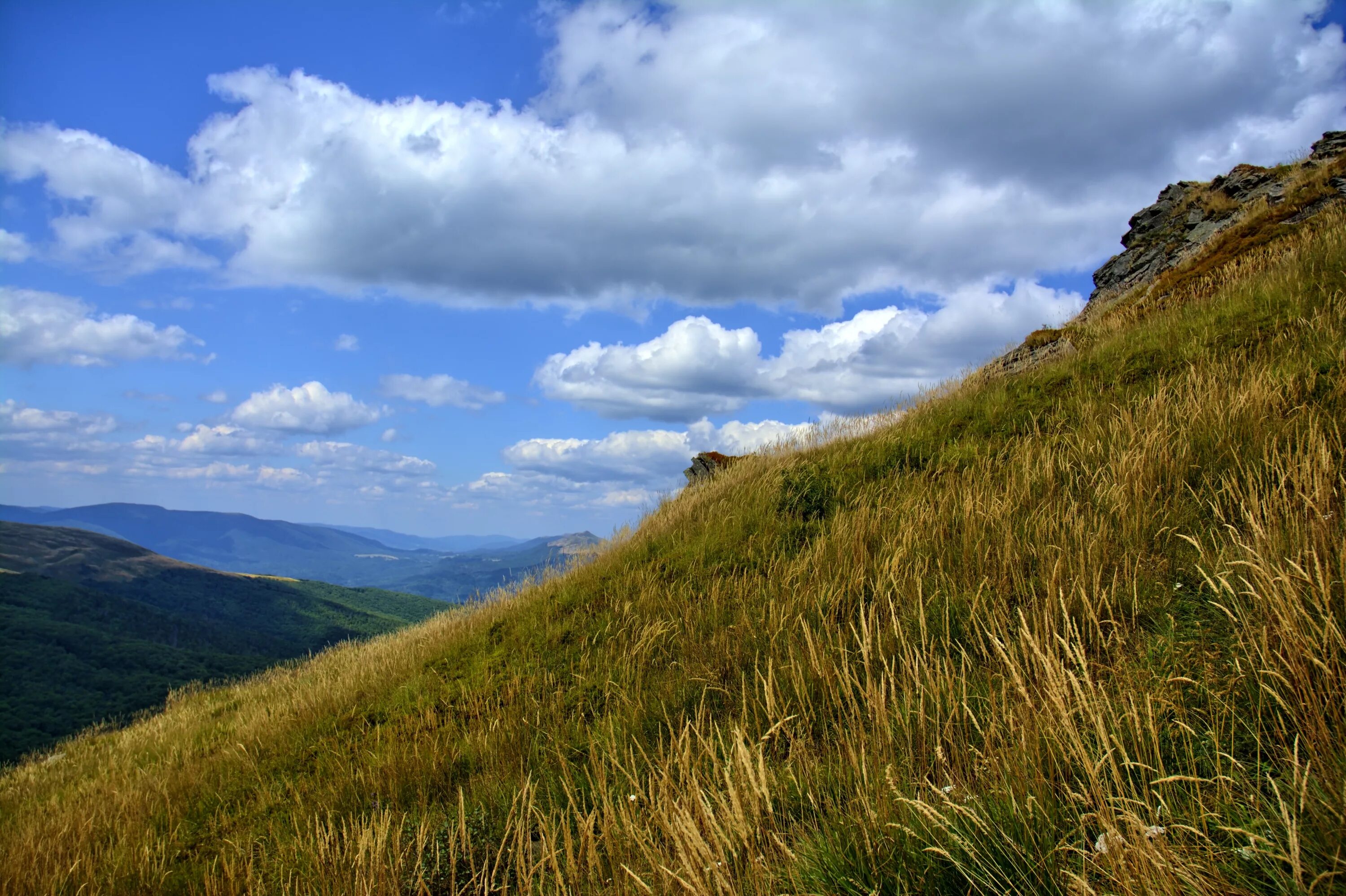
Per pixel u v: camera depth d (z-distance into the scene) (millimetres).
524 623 8000
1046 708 2432
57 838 6465
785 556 6953
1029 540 4859
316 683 10297
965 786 2461
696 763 3207
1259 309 7816
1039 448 6977
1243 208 13633
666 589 7344
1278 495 3600
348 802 5234
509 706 5969
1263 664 2348
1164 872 1676
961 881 2059
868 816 2322
